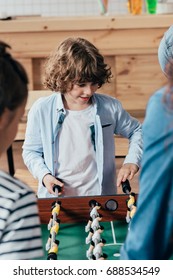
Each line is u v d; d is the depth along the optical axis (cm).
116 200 170
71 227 166
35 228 100
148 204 89
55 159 202
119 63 382
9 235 97
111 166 211
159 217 89
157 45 378
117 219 171
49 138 199
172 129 85
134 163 197
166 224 89
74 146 202
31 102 276
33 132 202
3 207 97
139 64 383
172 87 88
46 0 489
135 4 393
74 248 151
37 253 100
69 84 191
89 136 202
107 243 153
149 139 88
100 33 375
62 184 190
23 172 297
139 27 373
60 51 194
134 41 377
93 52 193
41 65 381
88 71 187
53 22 371
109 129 208
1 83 96
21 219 98
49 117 200
